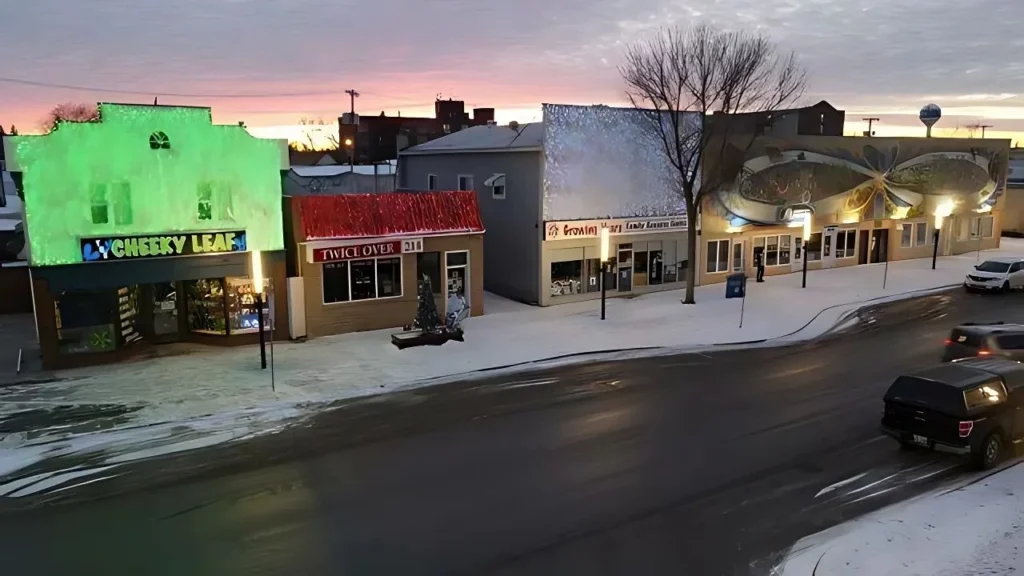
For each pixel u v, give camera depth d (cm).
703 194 2956
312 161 7388
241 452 1429
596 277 3114
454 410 1688
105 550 1036
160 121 2103
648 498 1192
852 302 3020
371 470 1327
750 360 2148
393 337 2308
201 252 2189
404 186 3906
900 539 1039
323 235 2369
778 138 3588
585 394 1811
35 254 1966
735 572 968
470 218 2698
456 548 1030
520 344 2323
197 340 2305
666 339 2403
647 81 3344
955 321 2673
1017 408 1363
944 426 1300
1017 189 5578
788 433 1505
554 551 1020
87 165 2011
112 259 2061
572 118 2945
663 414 1639
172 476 1309
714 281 3497
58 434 1527
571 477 1282
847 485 1243
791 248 3772
